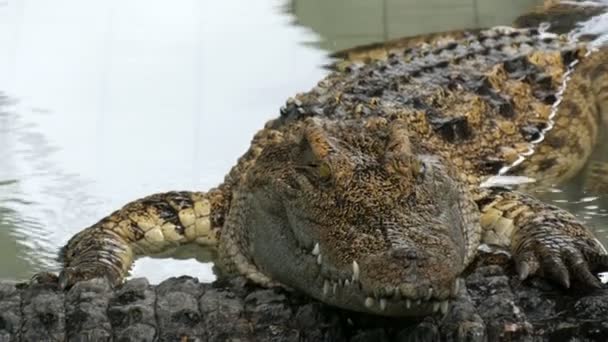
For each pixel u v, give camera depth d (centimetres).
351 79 1299
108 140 1311
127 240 1088
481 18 1664
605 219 1127
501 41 1414
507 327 833
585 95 1352
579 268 920
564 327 840
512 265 984
